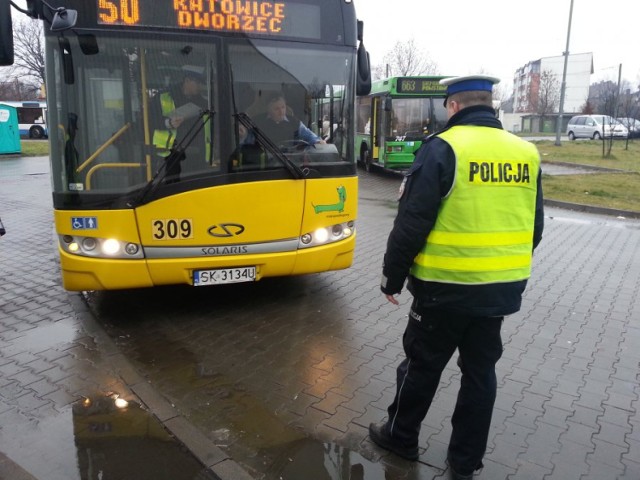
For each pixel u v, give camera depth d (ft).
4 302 18.58
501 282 8.73
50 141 14.99
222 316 17.65
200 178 15.62
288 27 16.43
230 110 15.80
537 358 14.75
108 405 11.98
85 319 17.08
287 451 10.51
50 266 23.08
